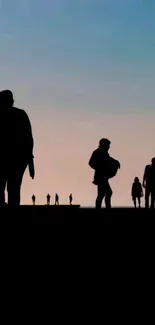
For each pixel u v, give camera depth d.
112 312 6.76
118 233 14.41
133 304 7.16
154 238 13.70
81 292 7.87
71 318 6.54
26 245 11.34
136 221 17.38
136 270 9.50
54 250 11.13
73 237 12.84
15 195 13.80
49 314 6.70
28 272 9.15
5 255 10.38
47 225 12.57
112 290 7.96
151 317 6.54
